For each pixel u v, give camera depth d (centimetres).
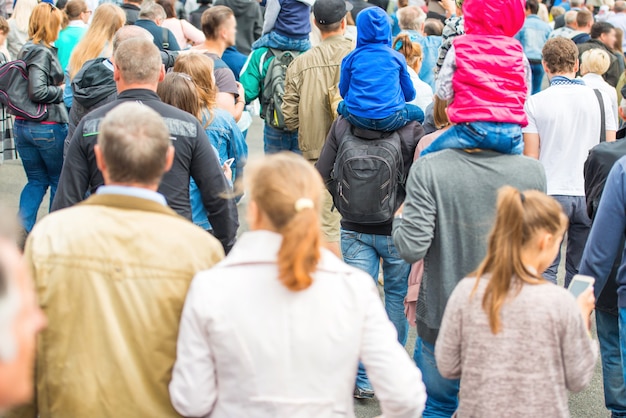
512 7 587
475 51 588
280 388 394
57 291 416
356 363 408
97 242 420
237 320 392
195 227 440
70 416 416
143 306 416
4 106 1246
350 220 756
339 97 1008
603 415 802
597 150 752
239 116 1022
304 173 401
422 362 629
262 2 2078
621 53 1597
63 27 1298
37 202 1166
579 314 461
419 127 770
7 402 225
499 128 586
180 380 403
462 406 471
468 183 589
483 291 463
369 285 409
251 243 402
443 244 595
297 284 381
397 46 1087
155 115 445
